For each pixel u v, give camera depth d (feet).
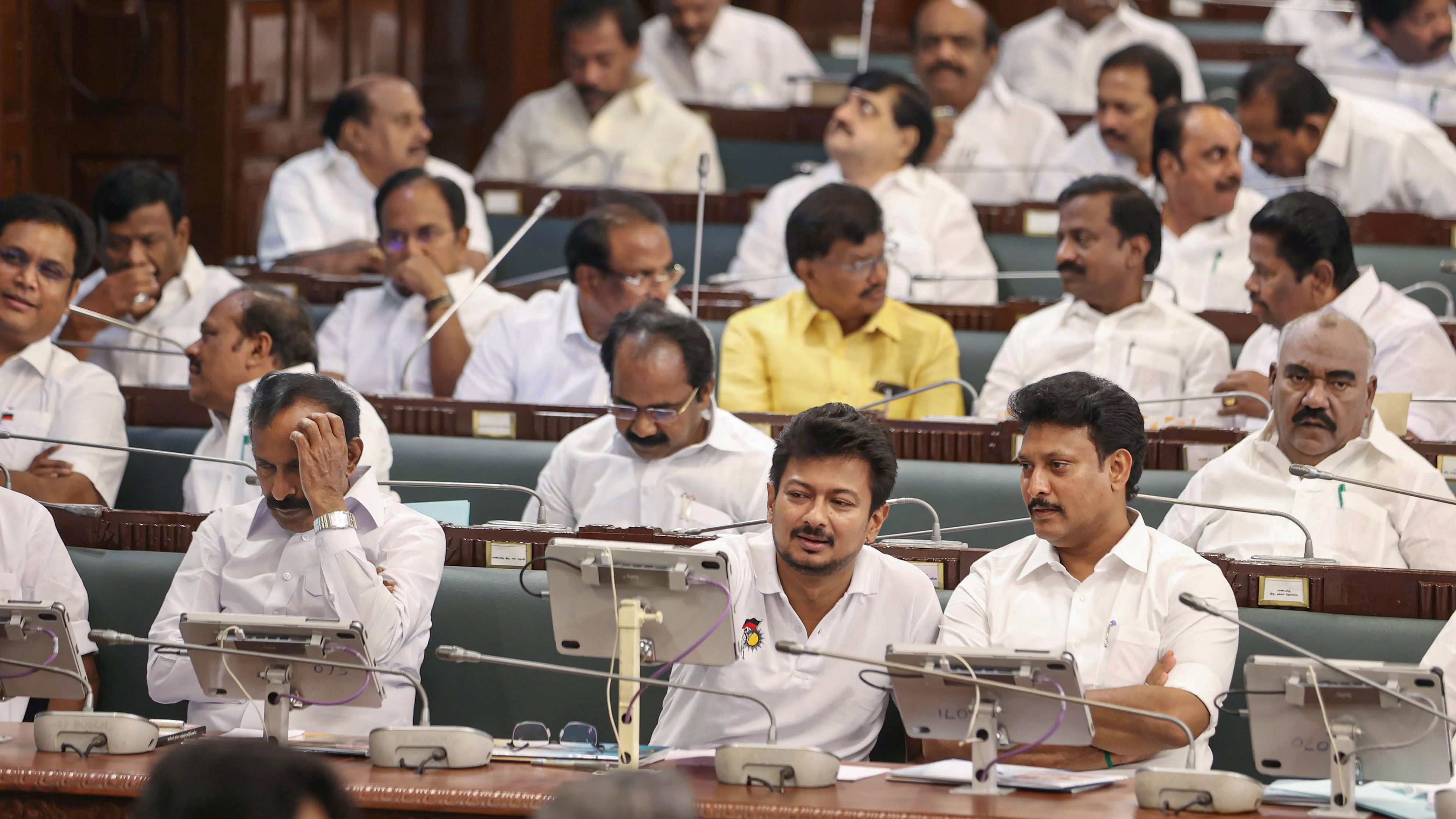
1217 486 39.11
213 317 42.19
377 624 31.35
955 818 23.76
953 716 26.43
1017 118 74.84
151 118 68.23
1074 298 51.06
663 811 12.52
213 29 68.03
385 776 26.22
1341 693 25.12
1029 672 25.67
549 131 73.41
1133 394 49.39
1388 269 60.90
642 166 72.33
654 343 38.68
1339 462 37.99
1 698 29.30
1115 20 85.05
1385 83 79.56
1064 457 30.73
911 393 43.01
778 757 25.91
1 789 26.18
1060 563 31.53
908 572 31.65
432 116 84.12
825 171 64.80
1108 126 68.28
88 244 45.91
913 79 83.66
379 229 56.39
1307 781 28.86
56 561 35.22
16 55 66.28
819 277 49.52
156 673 32.55
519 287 59.00
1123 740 28.86
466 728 27.14
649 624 27.50
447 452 43.91
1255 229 47.24
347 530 31.48
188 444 45.65
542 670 31.86
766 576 31.27
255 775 15.14
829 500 29.81
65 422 44.47
